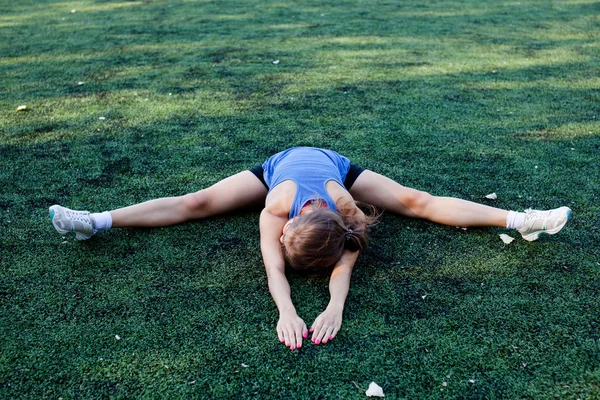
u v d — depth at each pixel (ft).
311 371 6.95
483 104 15.07
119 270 8.69
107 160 12.09
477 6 26.30
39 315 7.77
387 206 9.86
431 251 9.18
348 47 19.83
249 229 9.74
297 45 20.03
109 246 9.23
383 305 8.00
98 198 10.65
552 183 11.22
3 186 11.02
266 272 8.48
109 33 21.72
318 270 8.30
